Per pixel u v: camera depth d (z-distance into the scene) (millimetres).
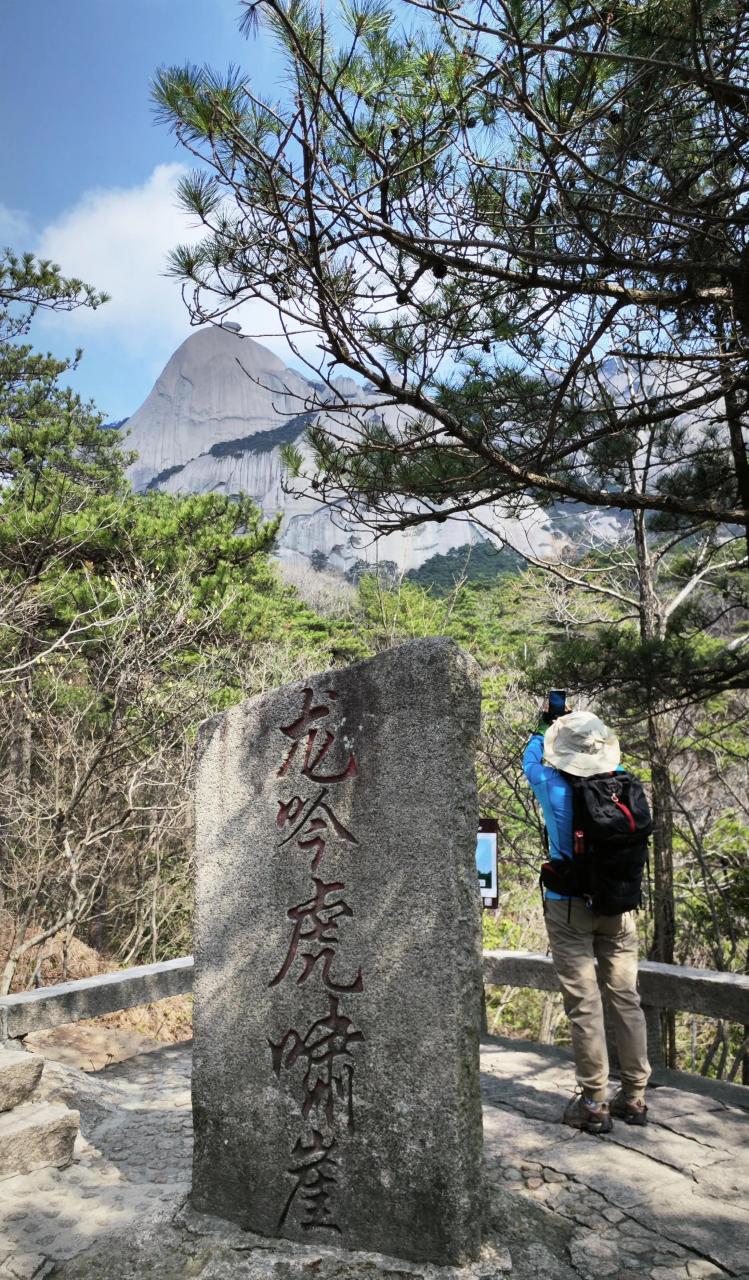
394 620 16953
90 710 10523
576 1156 3430
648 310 4676
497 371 5031
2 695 9945
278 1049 3041
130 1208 3172
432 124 3746
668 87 3645
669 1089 4082
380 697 2988
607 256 3818
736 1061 9219
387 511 5332
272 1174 2971
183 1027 9406
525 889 13664
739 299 4172
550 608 13953
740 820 12273
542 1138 3609
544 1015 12281
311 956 3020
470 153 3861
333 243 3898
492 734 11227
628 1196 3115
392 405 4336
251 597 13625
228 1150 3078
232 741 3393
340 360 4109
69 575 11344
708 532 8836
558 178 3635
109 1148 3828
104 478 19391
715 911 10023
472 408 4996
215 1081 3160
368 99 3633
